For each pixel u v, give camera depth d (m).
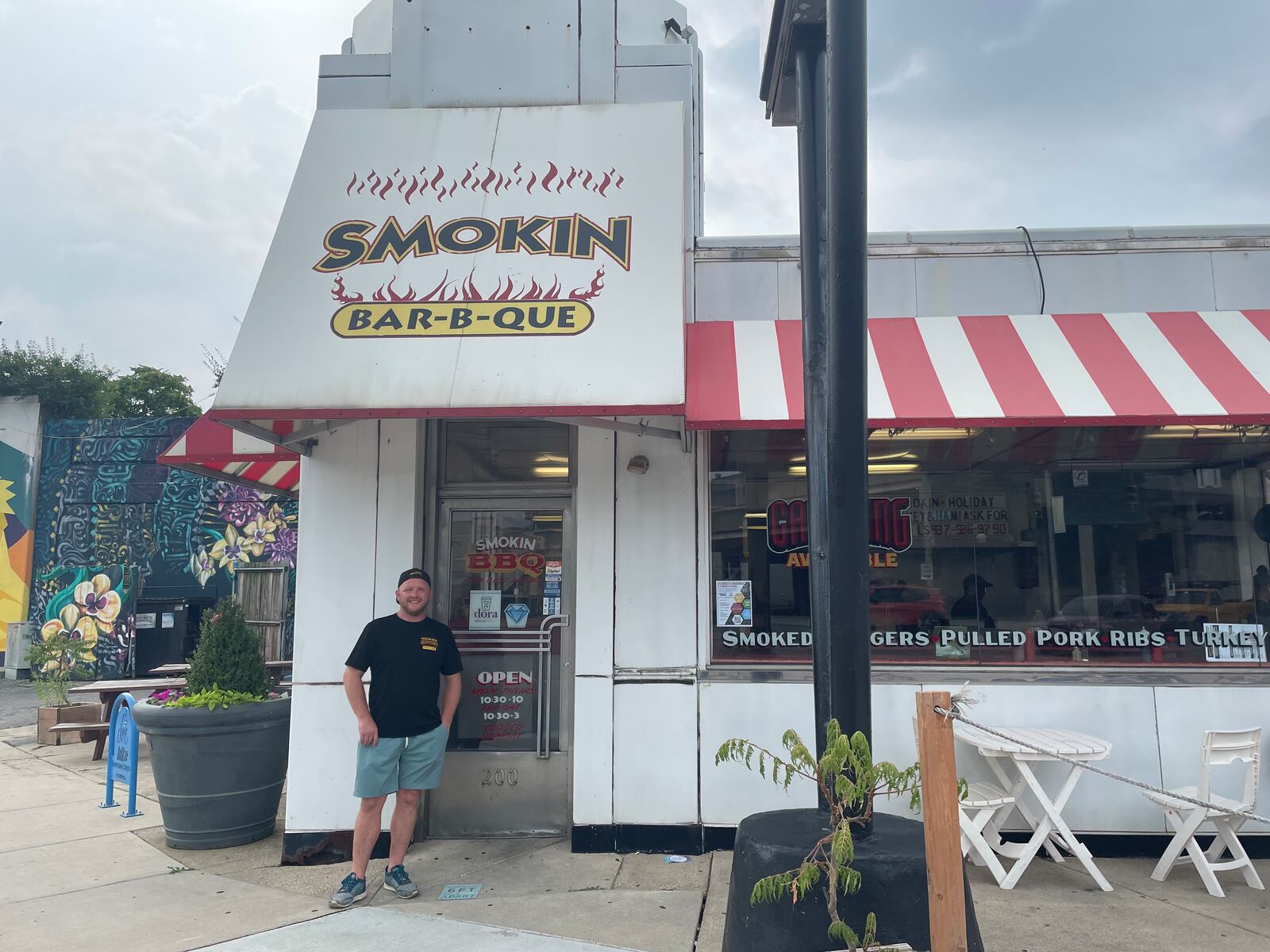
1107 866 5.62
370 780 5.25
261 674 6.75
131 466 16.81
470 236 5.86
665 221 5.87
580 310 5.53
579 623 6.14
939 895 3.16
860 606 3.67
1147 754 5.81
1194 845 5.20
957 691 5.93
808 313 4.39
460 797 6.32
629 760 6.01
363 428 6.38
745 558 6.23
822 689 3.99
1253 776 5.29
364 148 6.29
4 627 16.78
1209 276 6.49
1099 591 6.15
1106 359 5.93
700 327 6.42
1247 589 6.12
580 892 5.25
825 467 4.19
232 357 5.43
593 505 6.24
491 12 6.84
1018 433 6.30
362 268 5.75
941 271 6.57
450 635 5.70
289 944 4.55
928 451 6.31
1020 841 5.80
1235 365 5.81
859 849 3.54
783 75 5.22
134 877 5.73
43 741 10.71
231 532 16.38
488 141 6.30
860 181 3.80
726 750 3.67
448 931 4.68
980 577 6.20
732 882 3.71
